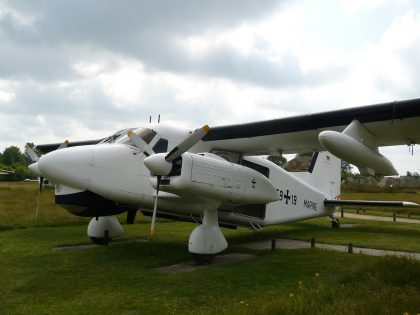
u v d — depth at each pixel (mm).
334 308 4082
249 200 8148
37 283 6105
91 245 9734
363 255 8062
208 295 5469
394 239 11148
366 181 51344
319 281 5777
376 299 4355
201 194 7469
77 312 4828
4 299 5355
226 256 8734
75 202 7887
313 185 13086
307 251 8664
